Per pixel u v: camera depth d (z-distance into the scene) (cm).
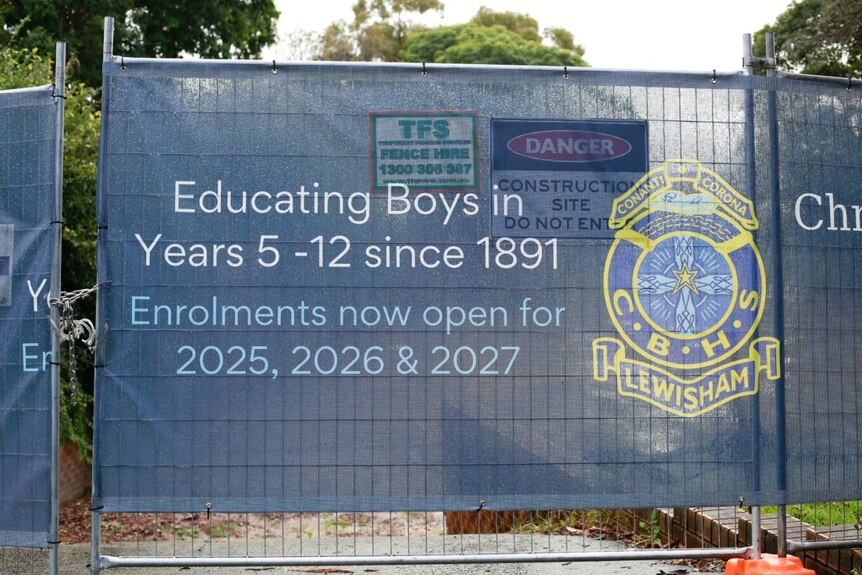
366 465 496
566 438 503
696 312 512
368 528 1171
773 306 517
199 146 497
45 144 493
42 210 493
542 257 505
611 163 511
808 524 584
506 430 500
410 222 501
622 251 509
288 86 501
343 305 497
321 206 499
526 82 509
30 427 490
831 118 531
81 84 1197
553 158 508
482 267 502
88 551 666
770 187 520
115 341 491
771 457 513
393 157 502
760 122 521
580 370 505
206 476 492
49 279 489
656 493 507
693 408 511
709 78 519
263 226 497
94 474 488
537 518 809
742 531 579
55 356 484
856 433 524
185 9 2247
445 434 499
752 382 514
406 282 500
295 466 494
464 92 506
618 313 508
